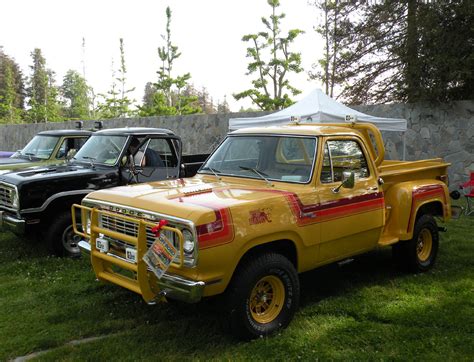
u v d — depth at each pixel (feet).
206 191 15.12
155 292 13.64
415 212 19.53
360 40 53.83
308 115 35.37
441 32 39.55
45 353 13.53
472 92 41.65
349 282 19.40
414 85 41.06
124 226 14.48
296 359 13.10
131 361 13.06
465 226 29.07
